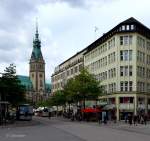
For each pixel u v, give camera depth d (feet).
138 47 309.01
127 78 305.32
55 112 493.77
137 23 309.01
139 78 309.22
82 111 287.28
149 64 329.52
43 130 142.31
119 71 308.40
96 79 325.83
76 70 442.50
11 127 168.14
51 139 95.20
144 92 314.14
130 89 304.91
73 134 117.50
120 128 164.55
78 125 194.08
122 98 305.94
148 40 328.70
